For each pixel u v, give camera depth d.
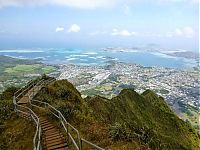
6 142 24.09
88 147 20.83
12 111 31.41
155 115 80.00
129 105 73.38
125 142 21.73
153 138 34.06
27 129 25.09
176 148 60.03
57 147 19.11
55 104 31.92
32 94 39.50
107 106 55.12
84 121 27.27
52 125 25.23
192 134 81.69
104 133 23.05
